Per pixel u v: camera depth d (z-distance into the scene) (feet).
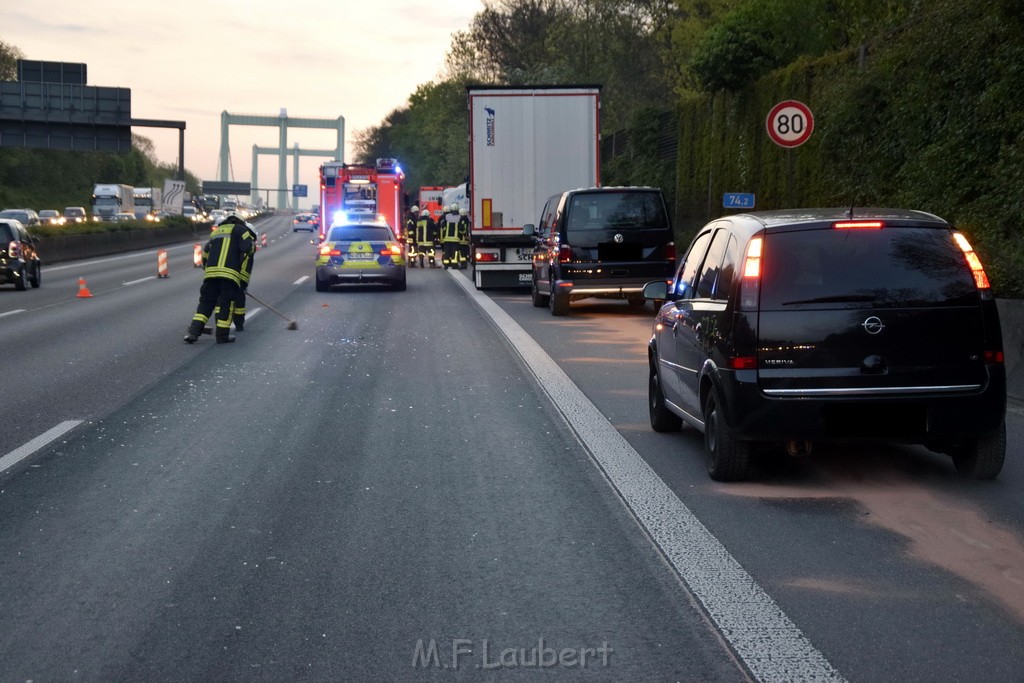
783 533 21.09
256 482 25.59
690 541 20.52
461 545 20.48
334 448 29.48
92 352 51.60
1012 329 39.70
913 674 14.40
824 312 23.88
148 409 35.78
